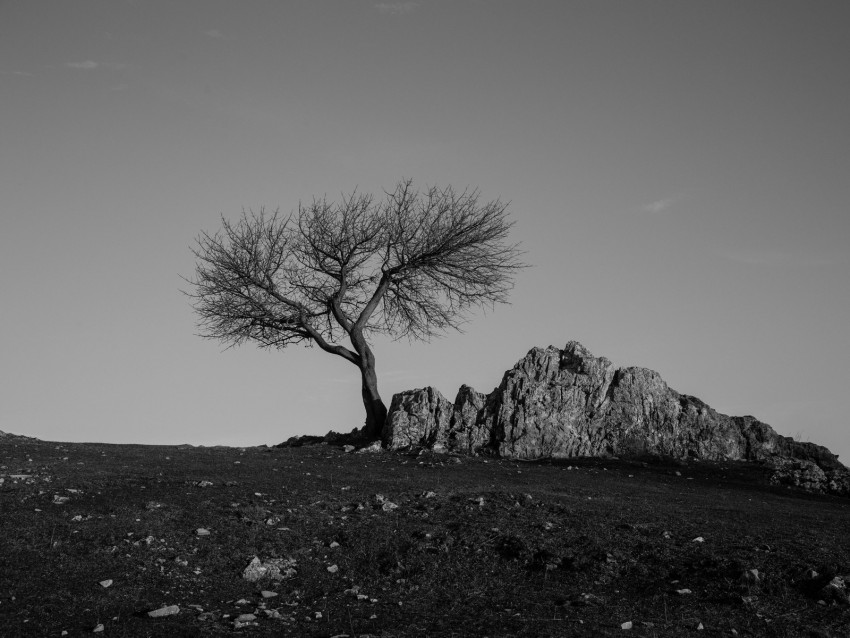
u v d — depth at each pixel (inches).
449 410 1562.5
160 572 708.7
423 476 1174.3
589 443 1540.4
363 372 1710.1
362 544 797.9
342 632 607.8
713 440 1577.3
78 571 693.9
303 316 1732.3
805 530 905.5
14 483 946.7
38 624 590.9
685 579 737.6
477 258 1760.6
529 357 1632.6
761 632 633.0
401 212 1742.1
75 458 1200.2
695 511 998.4
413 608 664.4
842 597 692.1
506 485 1134.4
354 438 1644.9
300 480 1071.6
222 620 625.3
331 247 1726.1
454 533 836.0
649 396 1605.6
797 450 1616.6
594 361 1624.0
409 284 1788.9
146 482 997.2
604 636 607.8
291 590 698.2
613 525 879.7
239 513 869.8
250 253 1715.1
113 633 583.5
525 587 720.3
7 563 696.4
